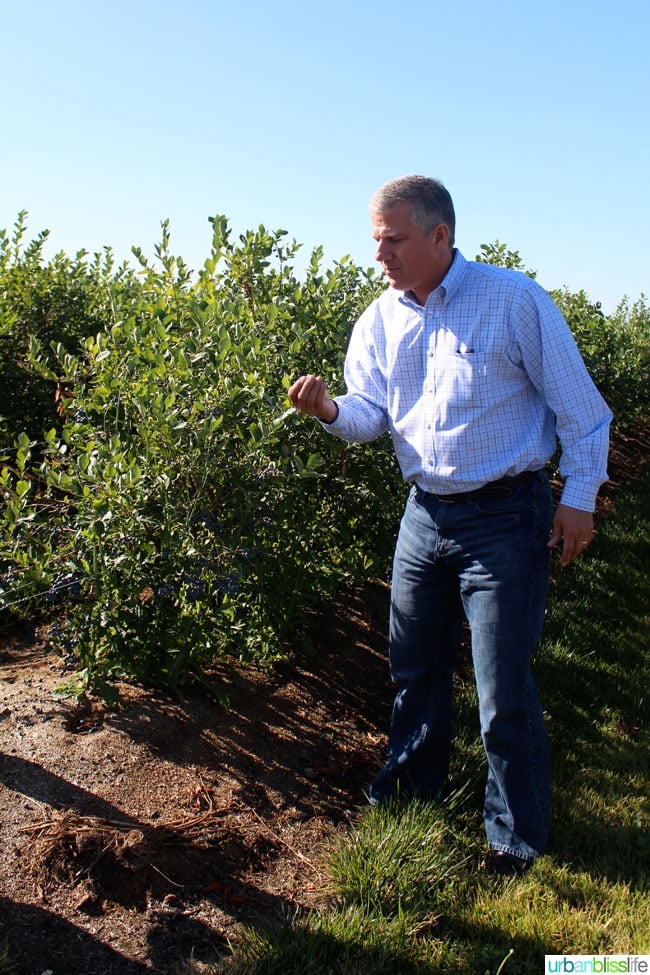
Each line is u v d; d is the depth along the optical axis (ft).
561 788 10.43
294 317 12.41
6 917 7.36
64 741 9.65
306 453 11.80
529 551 8.35
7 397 15.76
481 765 10.61
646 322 44.93
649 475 31.65
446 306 8.35
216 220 11.93
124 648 10.32
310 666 12.77
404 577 9.20
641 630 16.79
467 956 7.50
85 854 8.08
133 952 7.32
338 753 10.91
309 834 9.29
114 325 11.11
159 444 9.99
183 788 9.42
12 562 10.87
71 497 11.63
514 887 8.46
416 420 8.66
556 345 8.04
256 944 7.36
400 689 9.58
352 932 7.54
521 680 8.46
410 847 8.68
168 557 9.87
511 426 8.32
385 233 8.16
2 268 17.47
